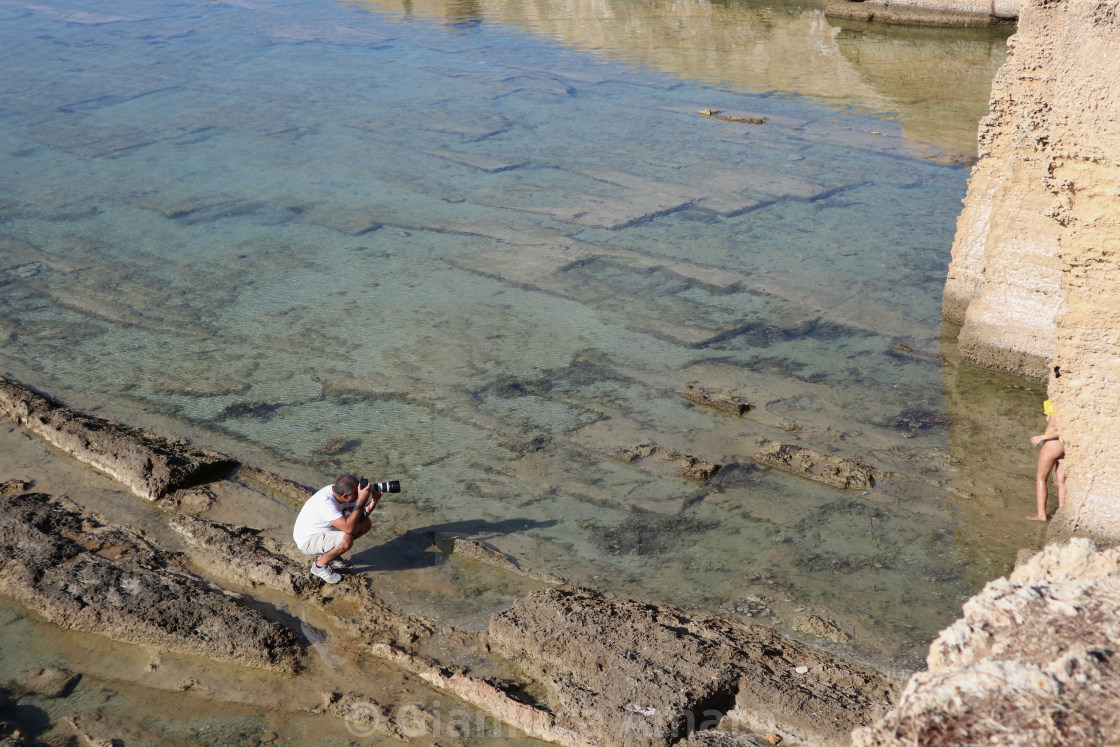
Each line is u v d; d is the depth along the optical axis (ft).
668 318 32.60
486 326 32.12
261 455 25.08
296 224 41.39
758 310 33.06
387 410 27.20
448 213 42.52
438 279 35.83
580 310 33.24
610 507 22.81
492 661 17.99
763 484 23.66
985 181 30.09
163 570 20.57
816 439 25.50
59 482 24.06
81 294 34.55
